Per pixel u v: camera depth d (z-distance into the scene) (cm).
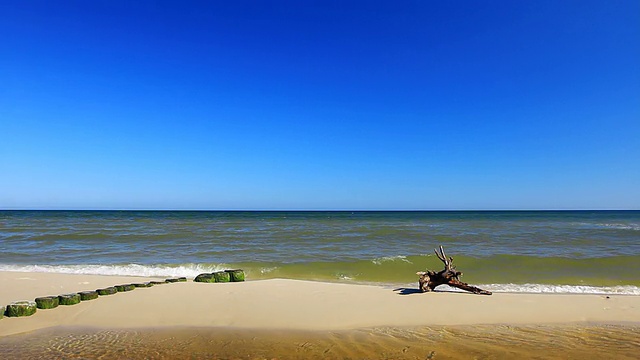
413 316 887
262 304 975
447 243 2616
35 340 720
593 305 973
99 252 2122
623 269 1606
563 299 1033
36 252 2103
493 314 900
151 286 1155
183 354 655
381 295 1070
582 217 9025
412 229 4000
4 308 848
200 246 2412
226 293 1080
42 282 1203
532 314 901
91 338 735
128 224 4669
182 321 844
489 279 1425
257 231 3628
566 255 1967
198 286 1164
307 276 1516
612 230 3947
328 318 870
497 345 694
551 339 729
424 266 1683
